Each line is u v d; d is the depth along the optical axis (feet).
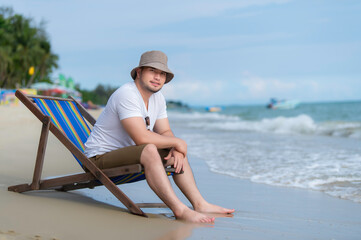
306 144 31.86
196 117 126.62
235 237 8.21
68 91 136.77
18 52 162.81
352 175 16.84
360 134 41.93
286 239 8.39
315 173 17.54
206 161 22.25
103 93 271.08
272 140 36.14
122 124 9.98
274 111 151.43
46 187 10.44
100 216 8.97
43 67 176.55
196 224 9.12
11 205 9.09
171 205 9.48
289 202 12.58
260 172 18.30
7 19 167.32
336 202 12.63
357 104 175.73
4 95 87.56
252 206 11.96
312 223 10.01
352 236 8.85
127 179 10.21
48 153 20.62
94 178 9.87
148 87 10.03
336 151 26.00
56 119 11.16
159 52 10.05
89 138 10.69
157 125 11.12
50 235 7.20
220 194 13.80
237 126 63.52
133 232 7.95
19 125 37.81
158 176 9.43
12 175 13.78
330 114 119.44
